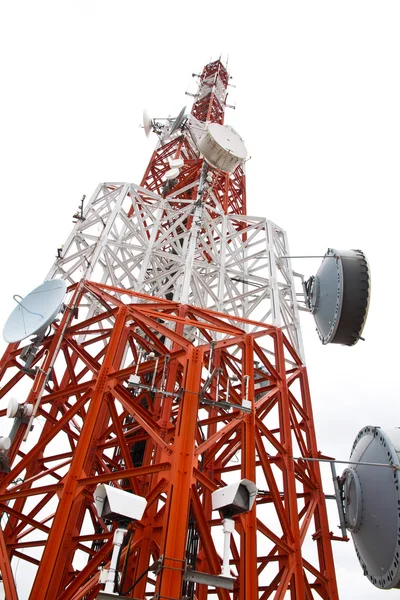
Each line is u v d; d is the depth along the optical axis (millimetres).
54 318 16547
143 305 17719
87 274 19141
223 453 17312
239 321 19609
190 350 15242
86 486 12703
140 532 12836
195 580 10289
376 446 17500
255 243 25016
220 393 18891
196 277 21469
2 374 17344
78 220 22891
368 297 21234
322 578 16156
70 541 12188
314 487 18344
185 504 11852
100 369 15117
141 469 12547
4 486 13617
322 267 24125
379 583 16234
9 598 11906
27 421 14891
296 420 18969
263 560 14859
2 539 13125
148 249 22344
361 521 17000
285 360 20516
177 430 13227
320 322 23281
